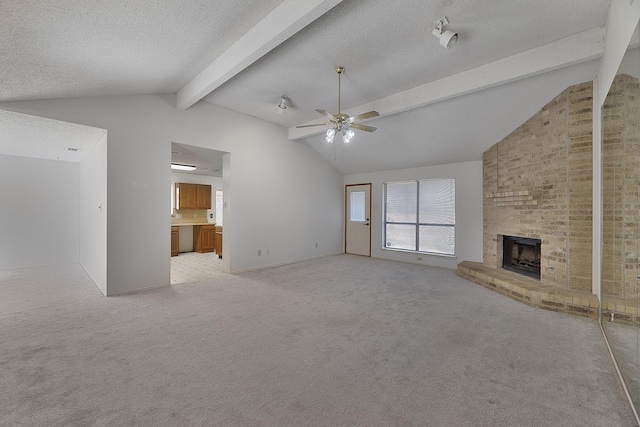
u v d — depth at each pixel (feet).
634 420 5.07
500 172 14.90
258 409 5.37
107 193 12.07
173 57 9.99
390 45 9.61
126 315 10.00
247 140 17.21
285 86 12.98
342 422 5.05
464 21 8.36
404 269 17.94
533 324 9.27
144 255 13.15
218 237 22.97
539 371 6.62
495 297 12.19
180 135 14.29
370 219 22.77
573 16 8.26
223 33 8.93
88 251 16.46
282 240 19.51
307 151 21.26
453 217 18.60
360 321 9.57
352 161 22.03
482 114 13.80
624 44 6.73
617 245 7.35
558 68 9.88
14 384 6.03
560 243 11.34
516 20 8.36
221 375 6.45
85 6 6.41
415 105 13.06
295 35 9.04
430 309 10.72
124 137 12.52
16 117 10.40
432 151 17.71
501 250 15.01
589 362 6.98
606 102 8.50
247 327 9.06
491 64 10.80
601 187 8.90
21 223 17.87
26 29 6.70
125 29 7.70
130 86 11.76
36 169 18.38
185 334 8.52
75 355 7.25
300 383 6.18
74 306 10.89
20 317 9.77
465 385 6.11
